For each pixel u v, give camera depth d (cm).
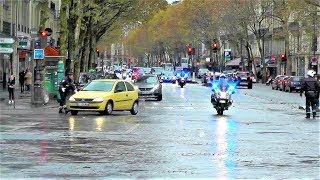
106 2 8019
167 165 1880
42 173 1716
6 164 1867
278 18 12512
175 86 10369
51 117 3712
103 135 2712
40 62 4959
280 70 14338
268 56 15388
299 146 2389
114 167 1833
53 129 2961
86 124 3259
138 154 2116
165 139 2584
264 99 6575
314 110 3931
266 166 1877
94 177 1662
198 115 4062
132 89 4141
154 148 2283
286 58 11219
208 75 10838
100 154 2106
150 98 6288
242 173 1745
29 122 3347
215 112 4362
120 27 11525
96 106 3891
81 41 6831
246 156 2091
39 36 5212
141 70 11969
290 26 12050
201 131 2947
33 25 9344
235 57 16538
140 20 10262
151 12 10056
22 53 8719
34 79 4975
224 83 4216
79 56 6569
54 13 11131
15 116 3762
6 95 6100
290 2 9338
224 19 12738
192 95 7106
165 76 12012
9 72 8181
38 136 2636
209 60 15938
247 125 3325
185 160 1986
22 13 8606
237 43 13725
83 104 3888
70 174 1705
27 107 4575
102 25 9462
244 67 14862
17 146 2291
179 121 3538
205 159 2012
